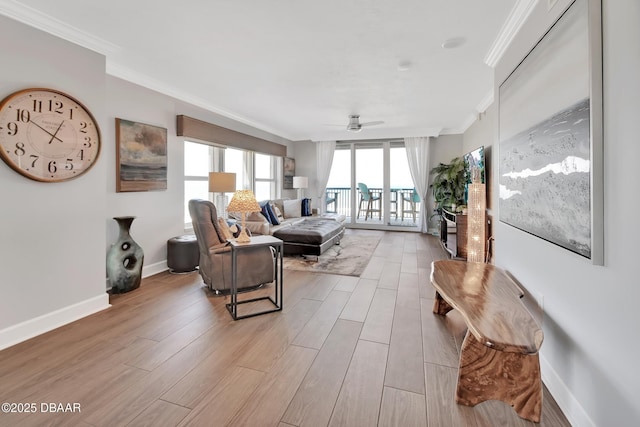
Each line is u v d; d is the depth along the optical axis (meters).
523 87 1.98
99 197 2.73
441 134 6.88
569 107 1.40
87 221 2.64
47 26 2.28
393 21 2.27
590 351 1.32
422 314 2.69
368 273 3.90
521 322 1.47
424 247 5.48
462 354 1.58
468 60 2.96
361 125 5.32
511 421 1.48
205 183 4.91
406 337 2.29
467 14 2.17
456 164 5.88
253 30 2.42
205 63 3.08
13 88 2.14
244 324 2.49
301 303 2.94
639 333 1.04
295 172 8.12
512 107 2.20
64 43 2.43
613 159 1.15
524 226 1.98
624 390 1.12
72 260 2.53
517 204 2.11
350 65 3.11
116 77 3.27
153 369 1.88
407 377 1.82
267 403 1.59
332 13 2.17
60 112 2.40
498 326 1.43
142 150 3.57
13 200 2.16
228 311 2.75
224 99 4.38
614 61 1.13
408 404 1.59
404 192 7.44
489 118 4.30
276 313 2.71
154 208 3.81
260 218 4.89
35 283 2.29
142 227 3.66
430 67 3.14
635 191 1.05
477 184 3.73
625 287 1.10
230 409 1.55
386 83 3.65
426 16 2.20
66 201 2.48
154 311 2.74
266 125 6.28
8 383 1.73
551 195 1.59
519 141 2.05
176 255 3.80
